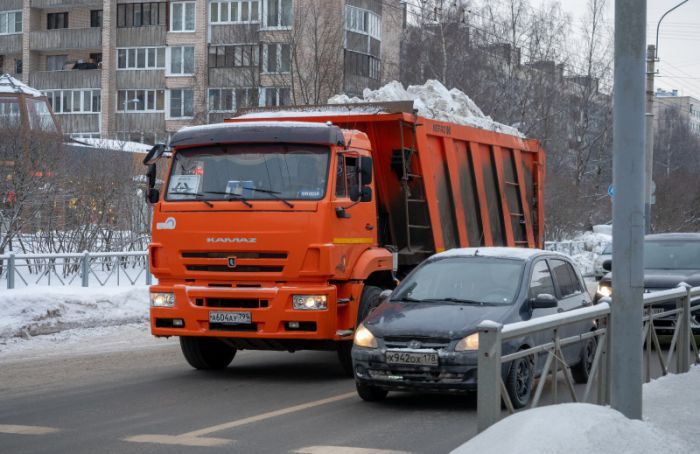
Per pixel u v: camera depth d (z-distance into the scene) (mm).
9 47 76125
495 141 18703
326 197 13023
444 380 10711
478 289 12023
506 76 58156
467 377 10648
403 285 12531
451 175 16688
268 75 47312
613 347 9234
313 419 10531
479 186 17891
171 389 12719
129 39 71125
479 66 56188
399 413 10898
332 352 17109
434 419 10523
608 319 10625
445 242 16422
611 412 8719
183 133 13773
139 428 10016
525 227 20234
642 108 9141
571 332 9891
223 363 14844
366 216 14031
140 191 30062
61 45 74250
